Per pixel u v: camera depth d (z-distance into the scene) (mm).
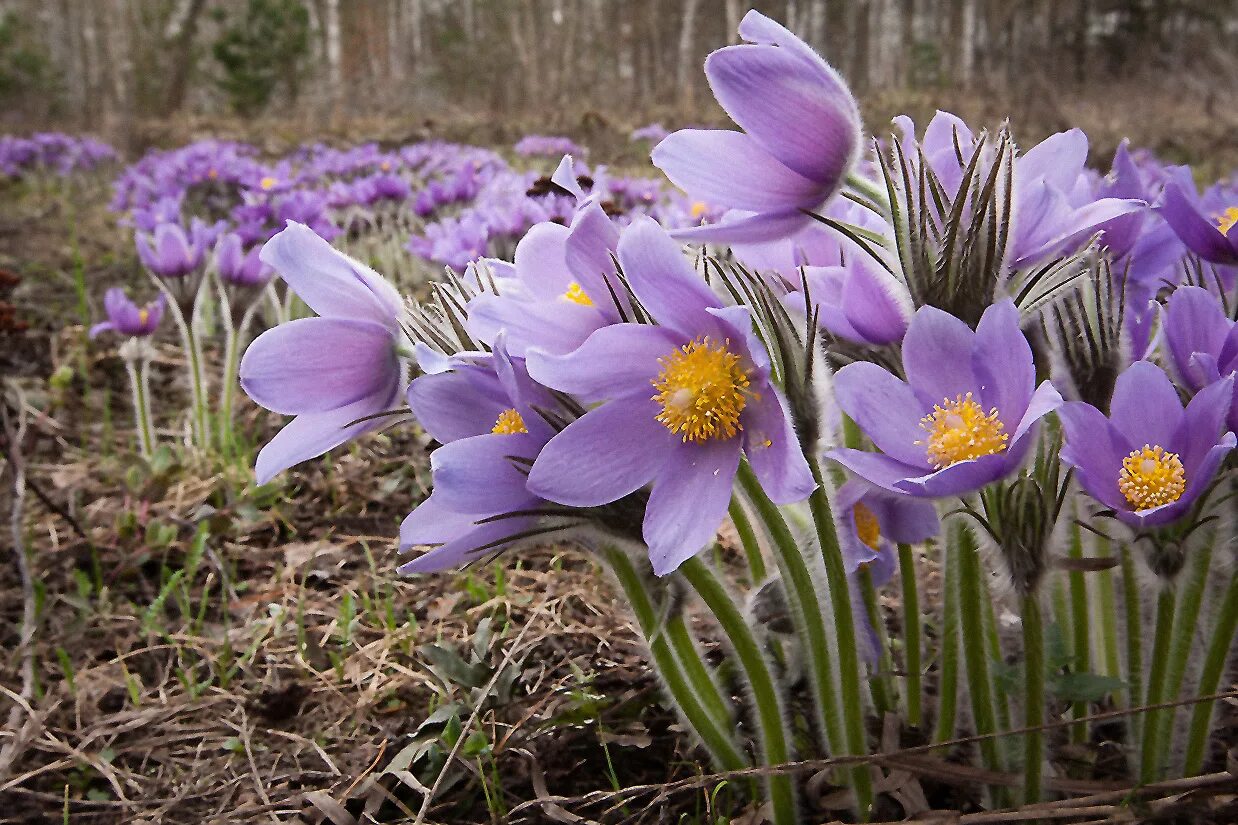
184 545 601
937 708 371
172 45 4387
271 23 3955
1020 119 2828
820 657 307
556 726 395
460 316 324
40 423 791
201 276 708
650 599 321
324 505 669
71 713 458
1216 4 4168
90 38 4738
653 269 267
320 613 531
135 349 692
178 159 1551
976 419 270
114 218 1678
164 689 479
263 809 376
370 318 321
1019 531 280
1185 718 323
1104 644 359
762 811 334
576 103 4098
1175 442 277
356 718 439
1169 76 4074
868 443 360
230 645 507
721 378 271
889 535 357
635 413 279
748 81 280
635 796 346
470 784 385
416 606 531
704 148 291
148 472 678
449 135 3166
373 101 4578
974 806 336
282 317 818
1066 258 299
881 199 294
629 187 1056
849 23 5297
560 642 473
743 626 307
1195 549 290
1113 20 4348
